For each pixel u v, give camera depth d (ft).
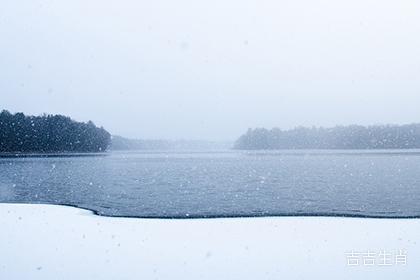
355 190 68.64
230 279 19.61
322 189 70.59
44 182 87.15
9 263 22.18
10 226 33.99
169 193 66.49
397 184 77.92
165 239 29.01
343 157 207.92
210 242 28.07
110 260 23.04
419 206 49.88
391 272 20.56
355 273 20.47
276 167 136.46
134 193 66.69
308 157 219.82
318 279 19.57
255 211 46.32
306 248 26.05
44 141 299.79
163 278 19.74
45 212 42.39
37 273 20.34
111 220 37.86
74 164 155.33
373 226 34.01
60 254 24.31
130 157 255.50
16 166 138.10
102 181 89.20
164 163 171.32
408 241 27.89
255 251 25.32
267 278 19.72
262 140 442.91
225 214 43.37
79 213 41.93
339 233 31.01
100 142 344.08
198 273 20.57
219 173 111.96
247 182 85.10
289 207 49.98
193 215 42.34
